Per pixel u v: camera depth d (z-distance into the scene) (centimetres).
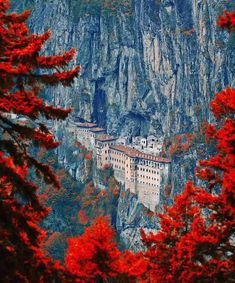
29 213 6544
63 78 5694
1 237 5728
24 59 5403
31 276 5838
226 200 7350
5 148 5706
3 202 5678
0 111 5738
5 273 5547
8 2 5881
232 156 7331
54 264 6372
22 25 5919
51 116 5800
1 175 5562
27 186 5634
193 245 7662
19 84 5641
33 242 5738
